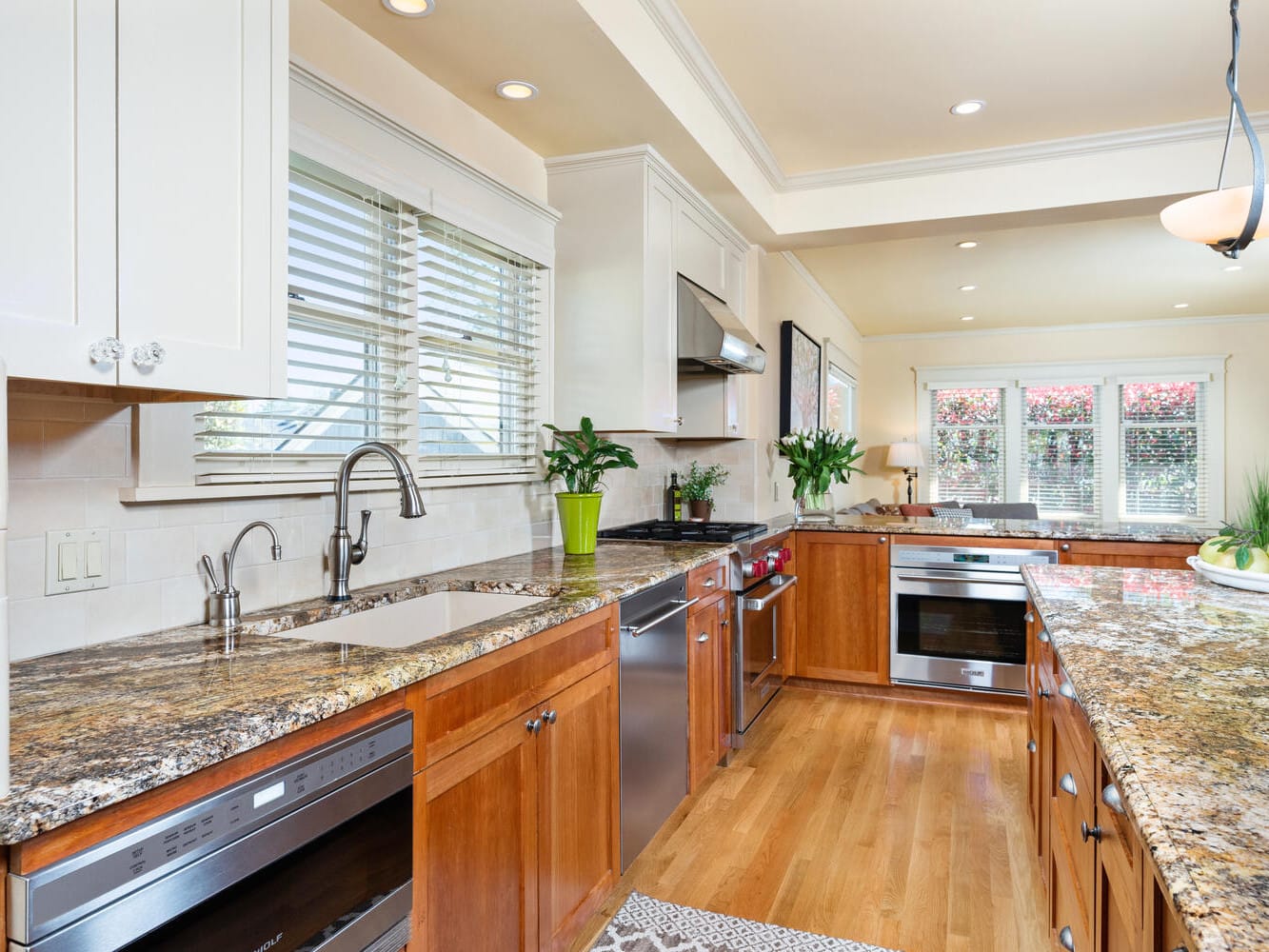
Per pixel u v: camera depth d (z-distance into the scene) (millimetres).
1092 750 1309
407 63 2289
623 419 2930
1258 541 2113
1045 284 6125
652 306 2982
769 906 2188
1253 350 7410
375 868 1235
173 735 972
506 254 2672
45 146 1012
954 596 3979
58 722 1021
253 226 1313
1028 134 3523
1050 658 1955
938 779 3061
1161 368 7637
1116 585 2182
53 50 1021
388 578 2191
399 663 1318
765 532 3643
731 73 2955
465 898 1479
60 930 802
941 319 7617
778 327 5008
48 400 1364
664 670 2508
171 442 1555
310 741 1125
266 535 1800
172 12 1179
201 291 1222
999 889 2268
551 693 1805
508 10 2020
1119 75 2973
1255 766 901
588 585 2166
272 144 1354
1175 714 1091
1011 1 2490
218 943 972
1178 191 3475
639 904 2199
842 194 4016
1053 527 4039
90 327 1062
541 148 2926
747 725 3395
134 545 1512
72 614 1408
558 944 1831
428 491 2352
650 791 2404
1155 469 7715
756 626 3535
